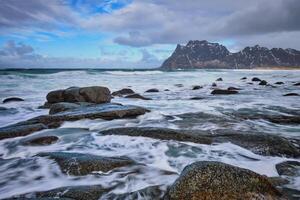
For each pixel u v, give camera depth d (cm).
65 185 492
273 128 933
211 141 726
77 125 942
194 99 1773
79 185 489
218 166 429
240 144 709
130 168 557
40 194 461
